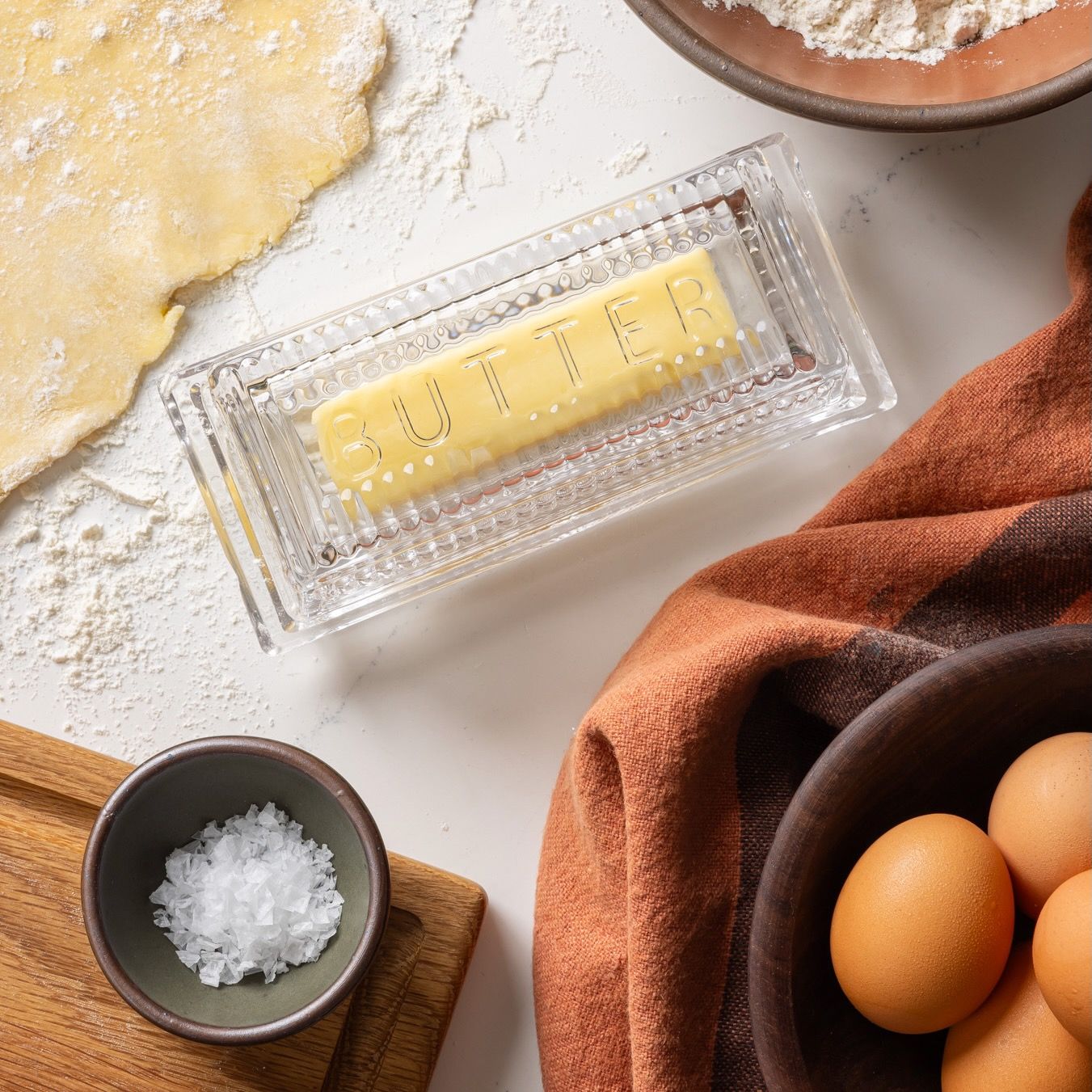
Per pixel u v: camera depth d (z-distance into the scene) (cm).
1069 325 86
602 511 88
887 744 76
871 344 87
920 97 84
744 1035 83
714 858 83
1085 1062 76
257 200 89
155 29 88
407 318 87
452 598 89
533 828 89
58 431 88
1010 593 86
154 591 89
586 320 86
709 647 82
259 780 84
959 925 76
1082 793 77
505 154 90
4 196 88
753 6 86
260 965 84
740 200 87
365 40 89
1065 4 84
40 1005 86
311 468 86
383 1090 86
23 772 86
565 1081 85
